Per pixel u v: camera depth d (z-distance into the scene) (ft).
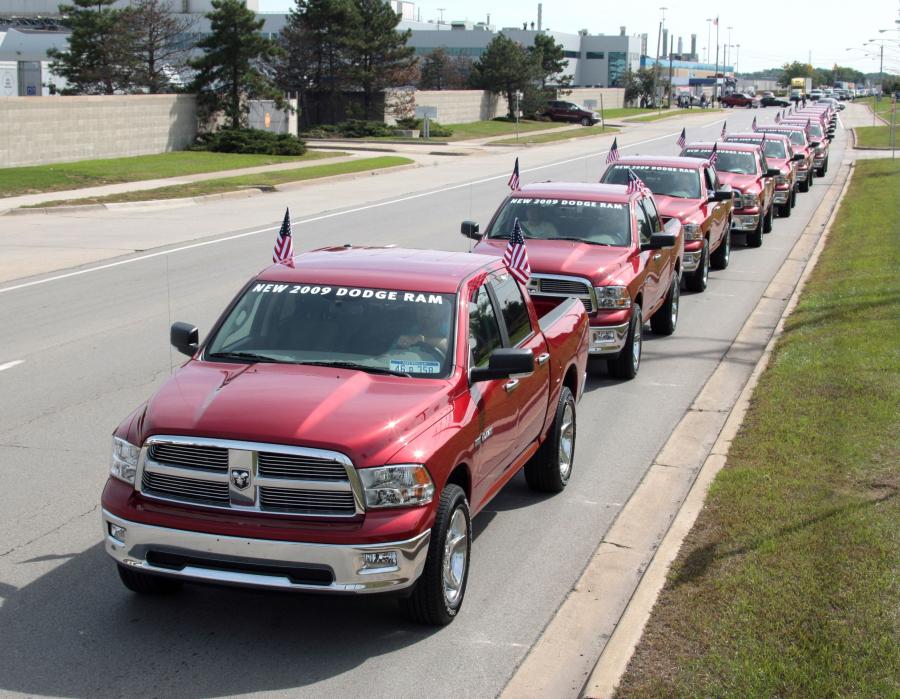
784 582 19.67
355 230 75.92
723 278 62.23
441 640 19.02
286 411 18.10
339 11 194.90
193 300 50.21
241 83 149.69
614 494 27.04
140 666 17.79
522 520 25.12
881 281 52.85
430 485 18.06
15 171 106.42
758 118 285.64
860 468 26.09
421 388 19.74
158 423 18.04
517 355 20.54
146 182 105.81
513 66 256.52
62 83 199.11
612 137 211.41
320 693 17.04
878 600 18.74
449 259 24.23
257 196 101.81
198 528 17.48
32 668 17.63
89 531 23.65
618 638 17.81
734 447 28.50
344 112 204.64
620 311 36.81
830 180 127.65
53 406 33.19
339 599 20.53
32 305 49.03
